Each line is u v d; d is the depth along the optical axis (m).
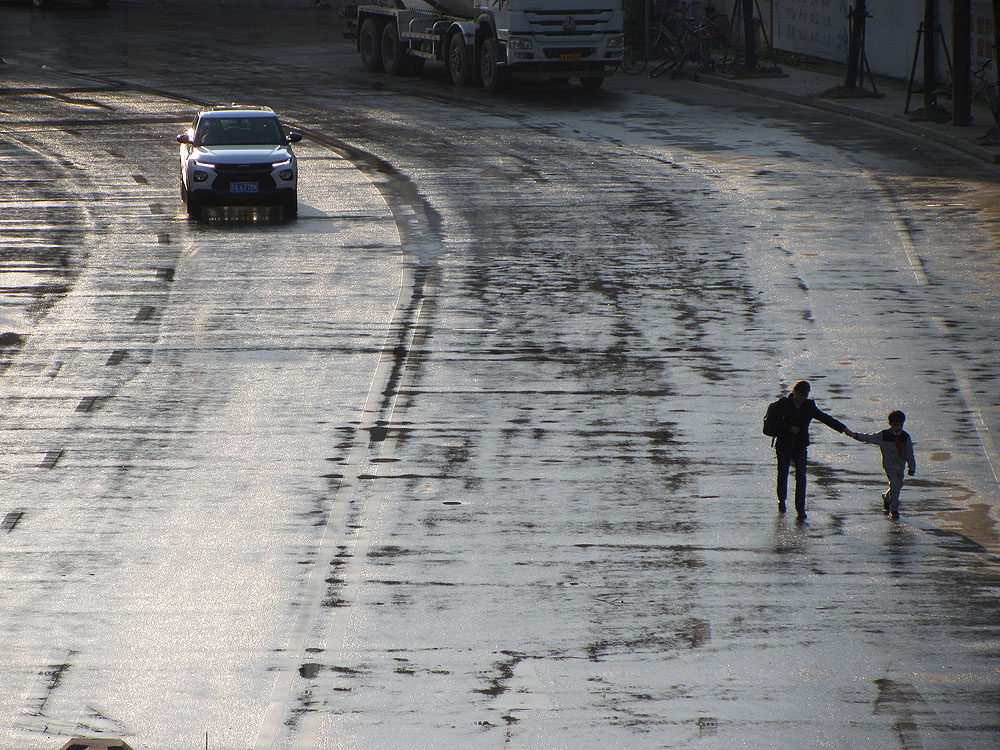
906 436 46.81
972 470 51.00
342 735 34.03
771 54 160.25
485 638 38.78
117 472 51.03
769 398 58.53
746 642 38.44
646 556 44.09
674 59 153.12
